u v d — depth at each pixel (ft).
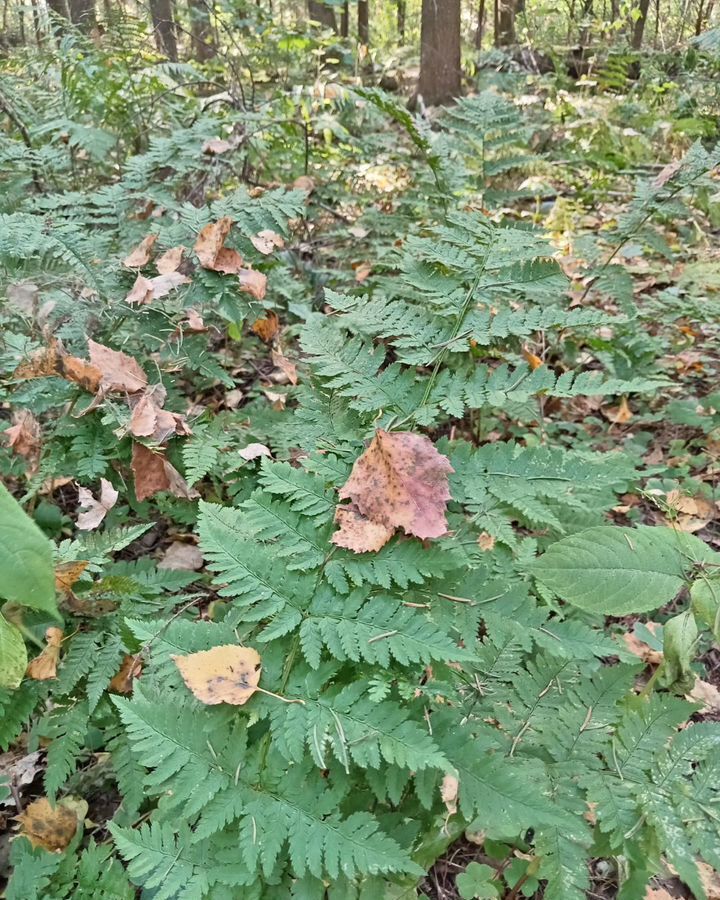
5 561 2.67
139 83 16.03
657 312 11.74
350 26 49.44
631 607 4.54
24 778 6.44
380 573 4.43
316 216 14.82
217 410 10.50
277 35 21.48
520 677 5.15
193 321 7.79
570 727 4.79
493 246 6.31
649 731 4.70
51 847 5.79
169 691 4.77
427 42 29.86
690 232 16.46
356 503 4.65
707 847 4.25
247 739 4.32
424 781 4.19
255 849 3.81
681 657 4.63
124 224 9.23
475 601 4.75
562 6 44.91
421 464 4.68
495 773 4.11
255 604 4.69
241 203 8.26
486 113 11.57
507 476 5.10
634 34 41.24
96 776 6.42
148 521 8.52
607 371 11.22
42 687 5.25
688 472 10.15
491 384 5.45
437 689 4.38
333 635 4.26
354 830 3.87
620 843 4.36
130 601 5.75
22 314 7.97
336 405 5.99
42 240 7.87
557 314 5.81
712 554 4.73
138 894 5.32
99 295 7.94
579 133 21.35
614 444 10.69
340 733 3.96
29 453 7.17
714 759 4.54
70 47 14.97
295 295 11.81
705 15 44.52
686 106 24.81
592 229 16.58
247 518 4.66
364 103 17.74
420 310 6.22
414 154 18.15
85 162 14.06
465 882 5.13
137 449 6.60
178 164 10.36
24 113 14.30
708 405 10.37
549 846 4.36
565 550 4.68
